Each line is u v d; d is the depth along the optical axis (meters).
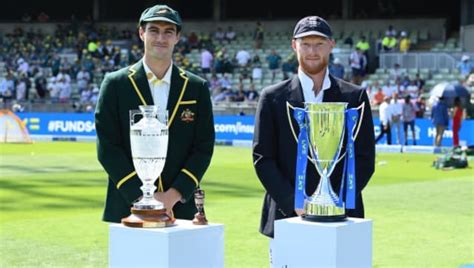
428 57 44.41
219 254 5.98
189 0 61.03
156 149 6.08
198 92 7.47
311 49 7.24
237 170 25.09
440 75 43.53
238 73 47.84
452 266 11.05
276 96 7.36
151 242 5.71
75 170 24.86
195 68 47.78
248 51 51.16
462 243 12.72
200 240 5.84
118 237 5.85
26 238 13.07
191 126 7.43
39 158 29.59
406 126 34.94
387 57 45.41
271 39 53.06
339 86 7.39
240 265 11.03
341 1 56.66
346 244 5.90
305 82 7.34
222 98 43.56
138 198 6.98
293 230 5.99
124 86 7.32
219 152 33.31
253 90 43.94
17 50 55.41
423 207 16.61
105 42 54.19
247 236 13.20
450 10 54.22
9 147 35.72
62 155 31.06
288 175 7.29
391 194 18.83
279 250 6.07
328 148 6.32
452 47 49.12
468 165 26.58
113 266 5.87
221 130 39.12
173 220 6.01
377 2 54.91
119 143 7.32
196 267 5.83
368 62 46.25
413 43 49.84
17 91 47.72
